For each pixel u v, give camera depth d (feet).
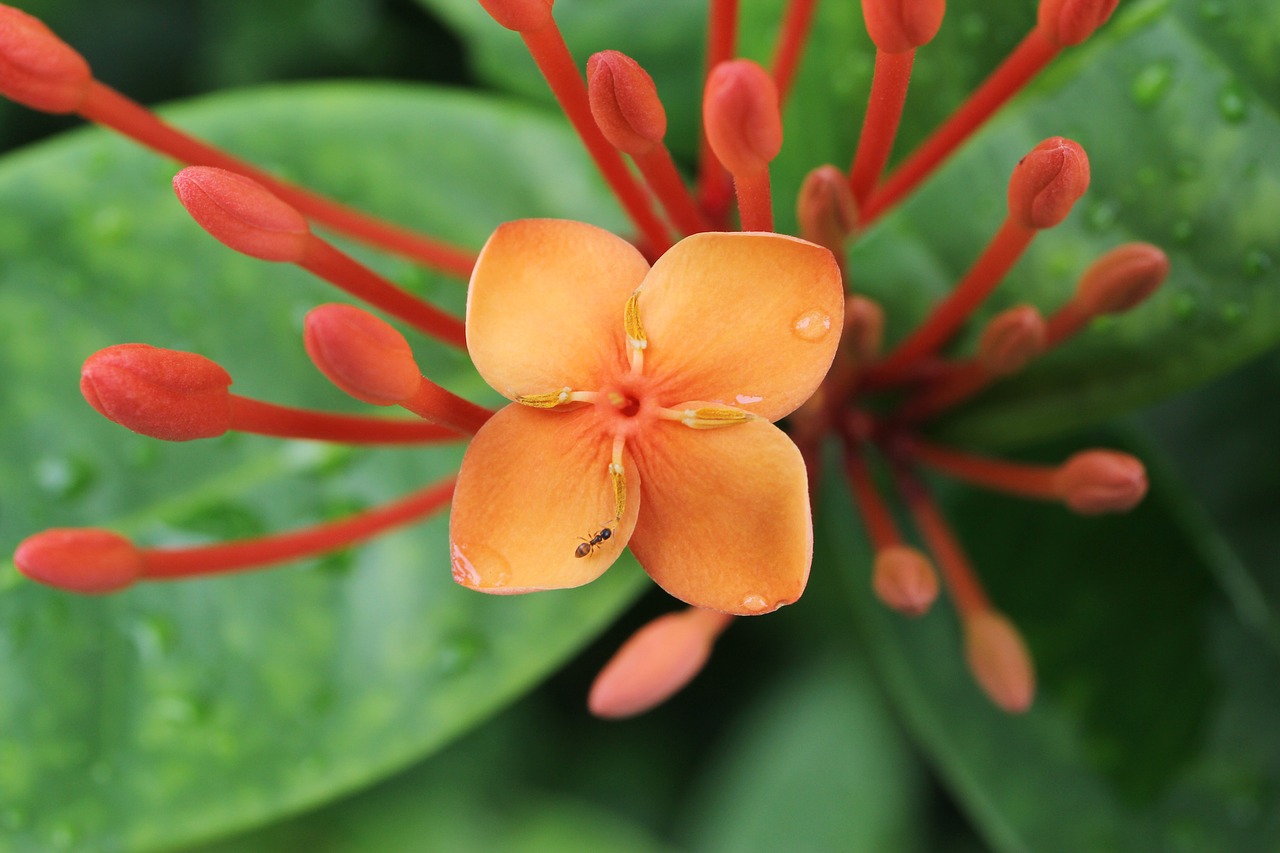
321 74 0.91
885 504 0.82
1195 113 0.77
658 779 0.96
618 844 0.92
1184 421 0.87
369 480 0.82
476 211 0.85
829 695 0.93
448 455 0.83
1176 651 0.81
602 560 0.67
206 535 0.81
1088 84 0.78
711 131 0.67
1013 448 0.82
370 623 0.80
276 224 0.69
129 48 0.92
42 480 0.81
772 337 0.66
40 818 0.79
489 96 0.85
